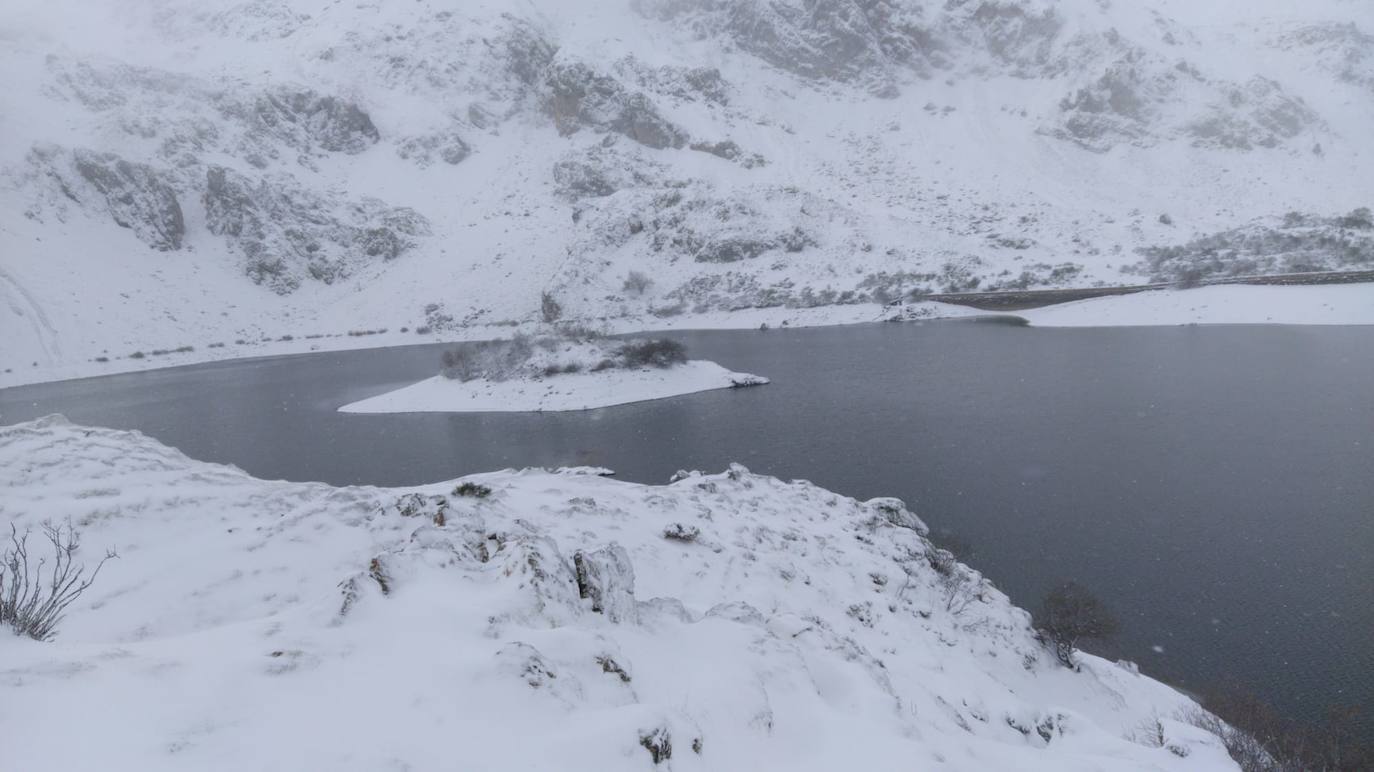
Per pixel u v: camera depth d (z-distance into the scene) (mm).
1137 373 65938
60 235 172250
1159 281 122438
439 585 6789
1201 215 169500
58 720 3475
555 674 5059
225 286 177375
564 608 6891
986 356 82625
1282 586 24141
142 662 4297
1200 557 26828
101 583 10000
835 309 132875
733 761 5230
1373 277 100188
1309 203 168875
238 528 12562
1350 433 42469
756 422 57719
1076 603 20328
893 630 16094
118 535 11422
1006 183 199625
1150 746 12297
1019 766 6867
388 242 193250
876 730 6484
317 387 95438
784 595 16125
